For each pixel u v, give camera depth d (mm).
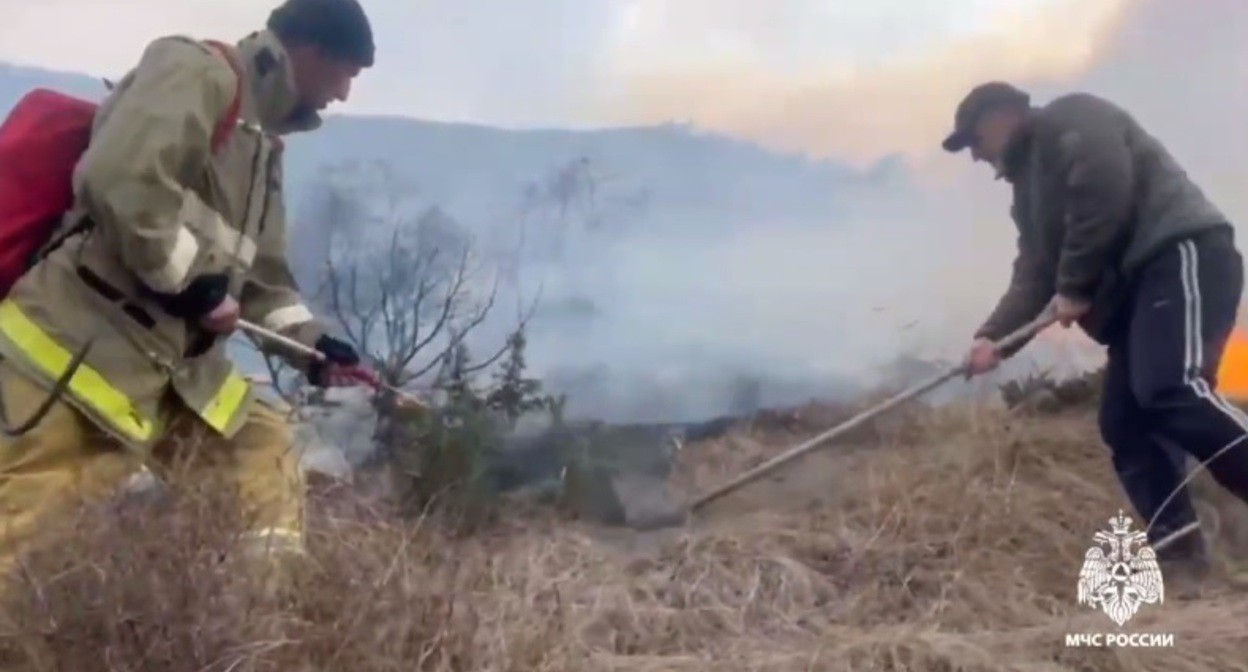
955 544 4633
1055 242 4996
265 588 3037
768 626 4152
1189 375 4648
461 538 4344
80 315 3543
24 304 3537
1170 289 4711
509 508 4812
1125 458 4973
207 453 3791
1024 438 5535
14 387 3508
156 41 3551
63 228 3568
